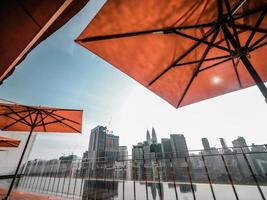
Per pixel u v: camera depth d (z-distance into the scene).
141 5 1.62
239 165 6.89
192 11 1.82
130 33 1.91
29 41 1.03
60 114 4.48
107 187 6.98
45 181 8.95
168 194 7.14
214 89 3.04
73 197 6.28
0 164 13.01
